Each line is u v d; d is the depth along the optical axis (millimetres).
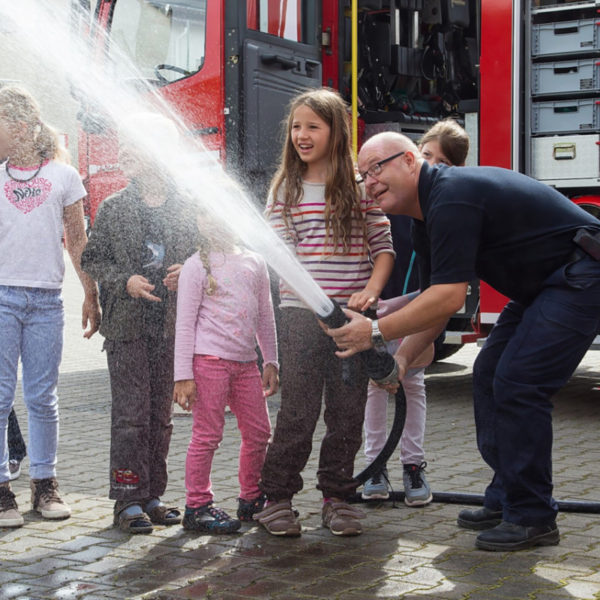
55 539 4086
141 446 4203
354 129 7898
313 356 4059
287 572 3656
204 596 3418
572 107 6973
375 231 4145
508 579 3555
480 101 7246
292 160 4086
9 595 3439
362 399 4121
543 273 3891
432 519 4391
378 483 4680
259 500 4332
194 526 4168
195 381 4113
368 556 3842
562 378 3893
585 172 6930
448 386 8438
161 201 4176
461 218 3686
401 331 3713
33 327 4379
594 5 6867
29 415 4457
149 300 4125
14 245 4312
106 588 3506
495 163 7191
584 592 3412
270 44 7430
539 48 7051
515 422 3869
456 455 5746
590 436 6332
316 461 5480
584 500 4668
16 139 4305
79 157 6668
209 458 4172
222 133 7242
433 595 3395
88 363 10008
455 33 8406
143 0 7242
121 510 4207
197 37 7348
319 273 4043
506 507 3963
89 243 4184
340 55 8047
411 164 3832
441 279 3699
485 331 7414
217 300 4109
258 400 4250
